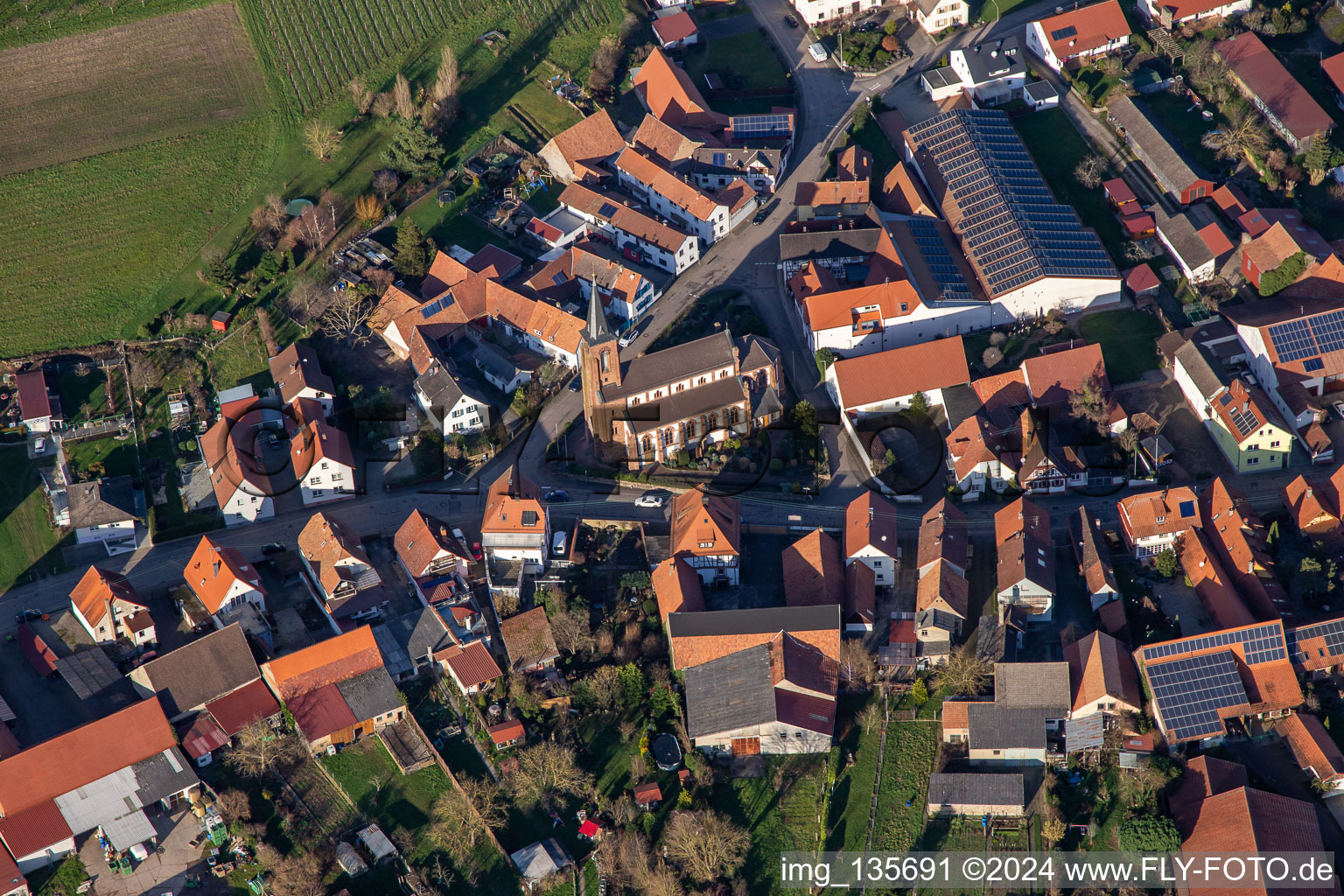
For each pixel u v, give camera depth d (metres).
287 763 165.38
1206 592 172.75
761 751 164.25
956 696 165.12
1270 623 161.25
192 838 159.25
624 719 168.00
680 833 154.00
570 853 155.88
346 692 168.25
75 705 171.50
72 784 159.88
